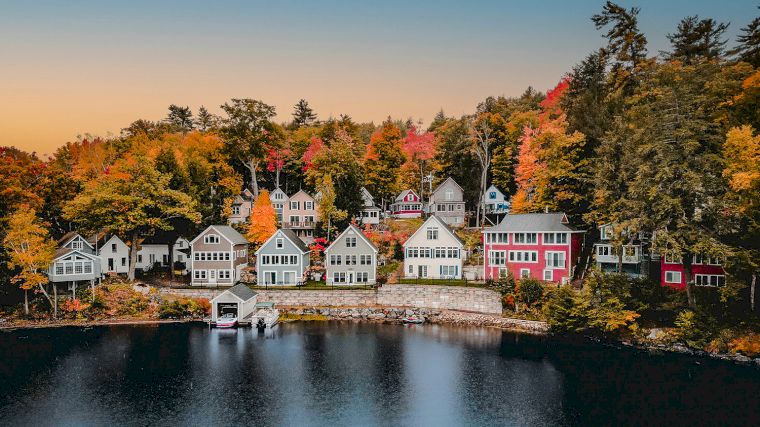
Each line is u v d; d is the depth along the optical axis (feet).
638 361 153.79
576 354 162.30
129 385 138.10
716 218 155.53
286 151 366.84
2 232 212.64
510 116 385.29
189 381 141.28
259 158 317.01
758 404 121.70
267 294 222.07
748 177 139.64
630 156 186.39
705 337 159.02
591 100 244.63
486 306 207.62
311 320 210.79
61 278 203.62
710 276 179.11
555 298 187.73
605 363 152.97
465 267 236.84
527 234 221.46
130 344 176.35
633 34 248.52
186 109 516.32
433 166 362.53
